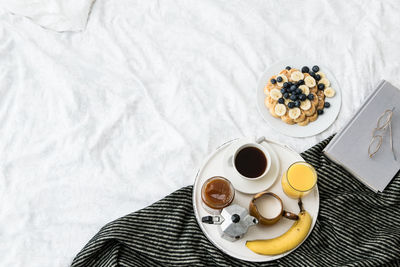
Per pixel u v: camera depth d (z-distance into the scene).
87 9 1.50
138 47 1.48
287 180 1.26
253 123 1.41
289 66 1.44
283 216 1.25
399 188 1.33
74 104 1.42
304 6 1.52
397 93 1.41
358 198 1.33
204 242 1.28
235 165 1.28
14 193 1.35
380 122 1.38
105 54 1.47
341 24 1.51
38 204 1.34
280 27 1.51
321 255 1.29
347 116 1.41
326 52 1.48
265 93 1.42
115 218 1.34
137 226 1.29
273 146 1.35
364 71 1.45
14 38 1.47
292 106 1.38
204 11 1.52
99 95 1.43
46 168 1.37
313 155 1.36
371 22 1.51
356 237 1.30
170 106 1.43
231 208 1.22
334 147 1.35
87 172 1.37
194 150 1.38
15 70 1.45
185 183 1.36
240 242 1.26
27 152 1.38
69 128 1.40
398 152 1.36
